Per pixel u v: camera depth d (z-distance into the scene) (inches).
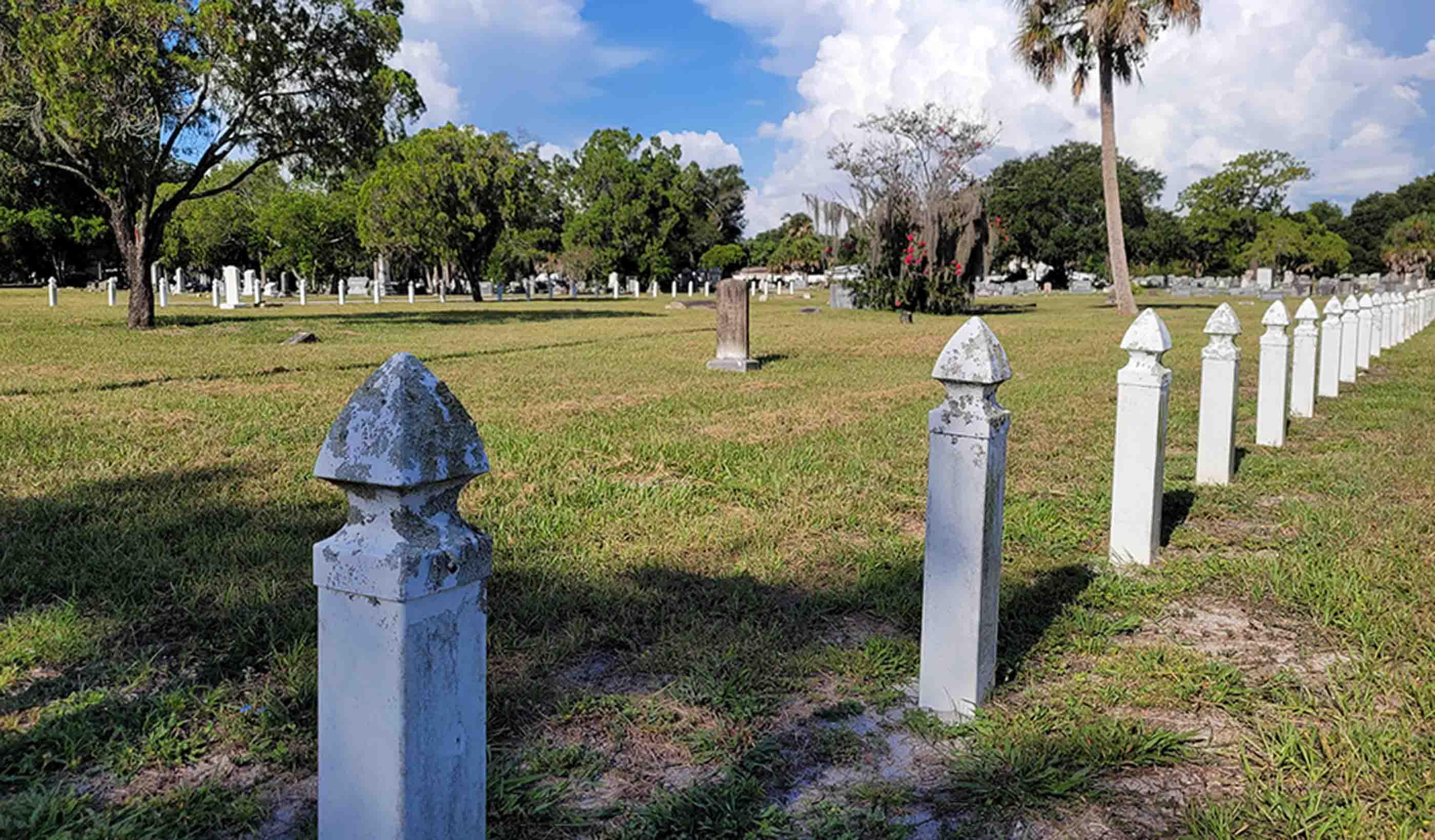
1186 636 150.1
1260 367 308.3
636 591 161.6
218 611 149.2
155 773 105.2
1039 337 841.5
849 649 141.4
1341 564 177.0
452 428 66.1
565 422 342.6
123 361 558.6
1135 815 99.5
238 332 812.0
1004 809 100.2
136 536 185.2
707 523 206.7
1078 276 3213.6
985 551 118.3
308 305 1540.4
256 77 763.4
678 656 135.8
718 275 3378.4
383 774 64.6
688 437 312.2
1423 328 965.8
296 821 97.0
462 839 69.2
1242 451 300.7
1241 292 2346.2
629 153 2989.7
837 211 1376.7
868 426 338.0
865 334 878.4
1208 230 3120.1
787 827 96.7
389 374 64.8
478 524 200.7
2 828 91.8
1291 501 229.9
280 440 296.4
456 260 1916.8
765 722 119.2
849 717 121.6
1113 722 117.3
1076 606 160.1
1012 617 154.6
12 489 223.9
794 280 3019.2
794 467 265.3
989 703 124.0
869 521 211.8
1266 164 3031.5
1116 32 1248.8
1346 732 111.7
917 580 170.4
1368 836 92.4
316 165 876.6
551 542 189.9
